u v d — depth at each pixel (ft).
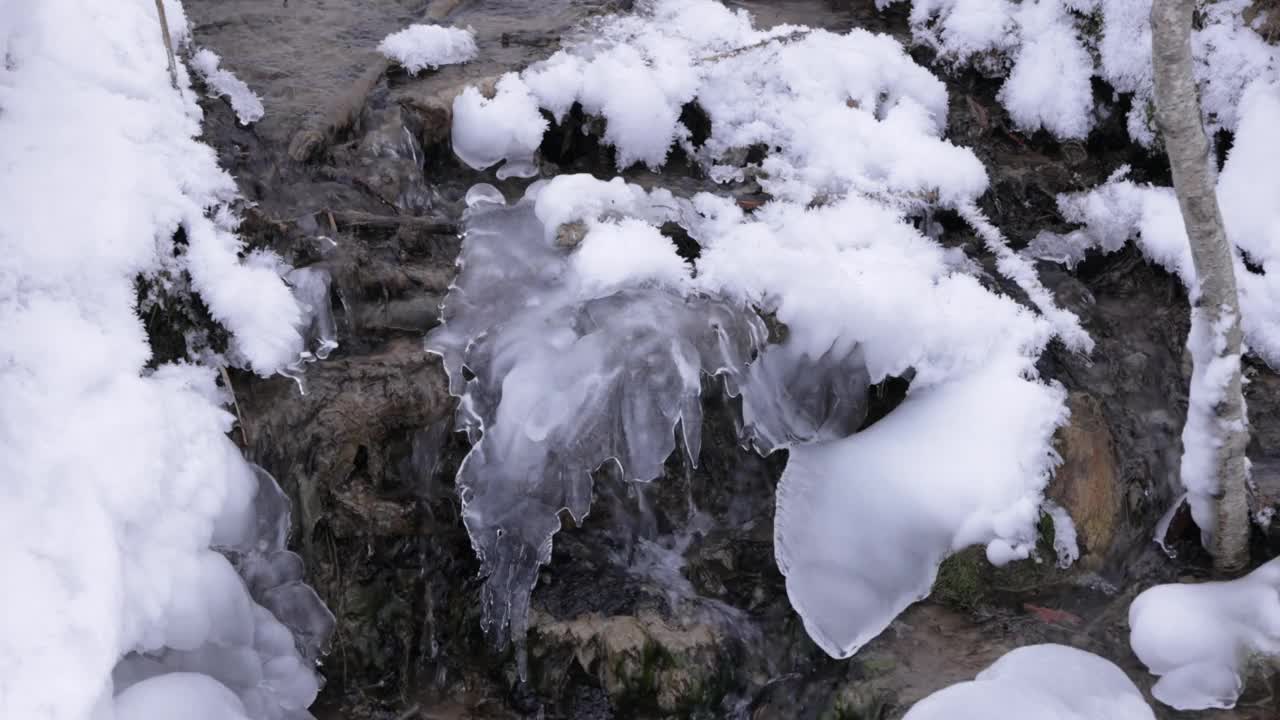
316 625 10.52
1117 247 13.20
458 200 13.07
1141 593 10.21
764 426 11.54
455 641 11.30
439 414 10.95
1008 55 14.43
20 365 8.93
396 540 11.06
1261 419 11.68
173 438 9.50
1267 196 12.37
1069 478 10.75
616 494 11.84
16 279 9.21
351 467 10.76
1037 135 14.20
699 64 13.91
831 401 11.68
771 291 11.43
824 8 16.14
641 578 11.59
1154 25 8.60
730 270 11.45
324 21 14.70
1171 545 10.96
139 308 9.98
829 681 10.28
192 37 13.10
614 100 13.38
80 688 8.07
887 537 10.57
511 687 11.09
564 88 13.47
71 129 10.12
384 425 10.77
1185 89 8.69
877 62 13.98
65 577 8.33
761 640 11.09
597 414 10.77
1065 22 14.21
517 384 10.83
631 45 14.35
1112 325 12.59
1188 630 9.72
